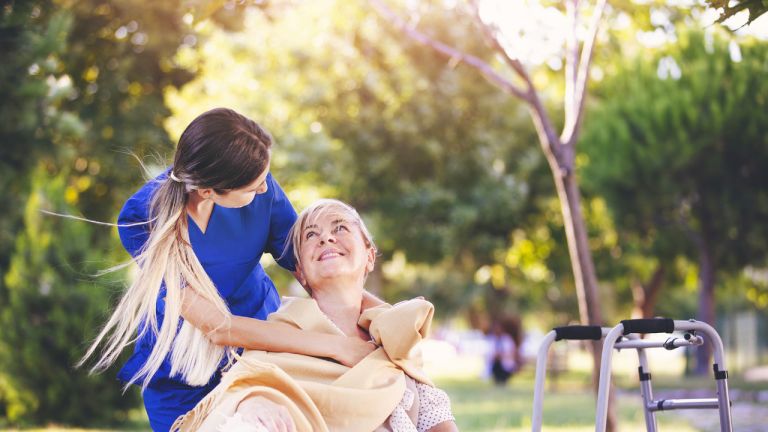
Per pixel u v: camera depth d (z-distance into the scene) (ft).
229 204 12.12
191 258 12.22
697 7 26.32
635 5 26.76
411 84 66.18
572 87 25.85
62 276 36.24
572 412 42.78
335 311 12.39
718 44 53.47
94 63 35.88
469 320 157.28
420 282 112.16
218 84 63.10
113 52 35.09
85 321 35.94
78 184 41.29
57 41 26.71
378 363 11.67
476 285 107.24
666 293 112.47
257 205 12.89
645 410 13.97
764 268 61.00
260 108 64.18
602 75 62.39
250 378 11.02
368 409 11.28
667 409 13.75
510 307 113.39
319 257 12.32
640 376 14.12
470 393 61.82
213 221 12.61
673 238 63.52
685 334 12.97
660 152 56.75
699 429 33.22
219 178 11.64
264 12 27.04
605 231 78.43
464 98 67.87
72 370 35.83
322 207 12.59
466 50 64.44
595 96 66.23
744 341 87.71
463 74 66.39
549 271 86.02
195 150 11.66
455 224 68.74
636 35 29.37
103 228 41.52
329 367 11.59
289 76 65.46
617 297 107.86
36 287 35.76
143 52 35.24
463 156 68.95
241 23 26.96
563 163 25.54
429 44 26.35
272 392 10.80
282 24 60.13
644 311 83.25
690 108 55.11
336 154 64.75
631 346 13.41
